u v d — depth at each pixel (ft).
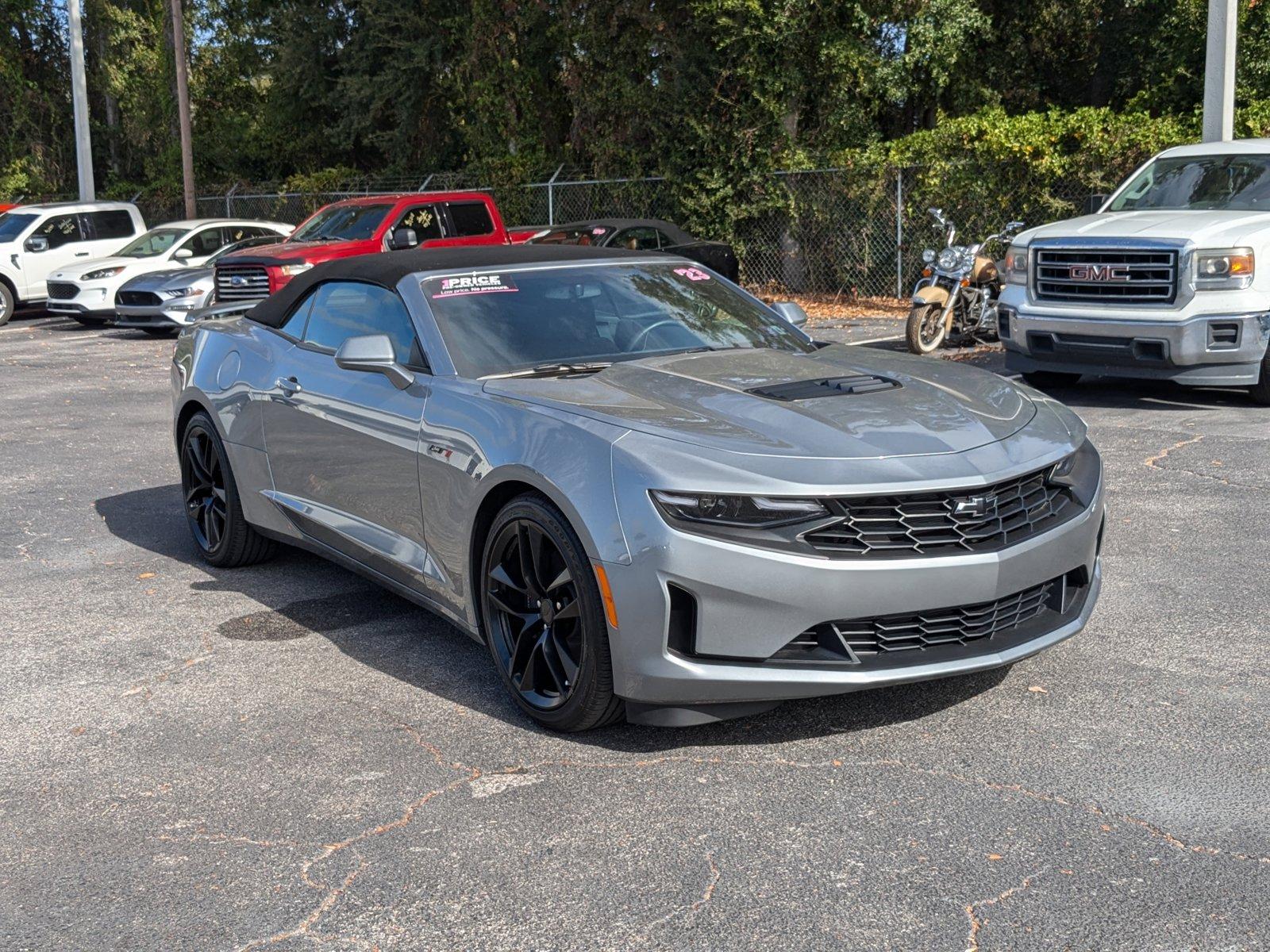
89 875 10.05
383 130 99.71
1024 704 12.99
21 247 66.13
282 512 17.56
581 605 11.93
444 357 14.70
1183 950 8.53
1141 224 30.37
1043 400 14.49
